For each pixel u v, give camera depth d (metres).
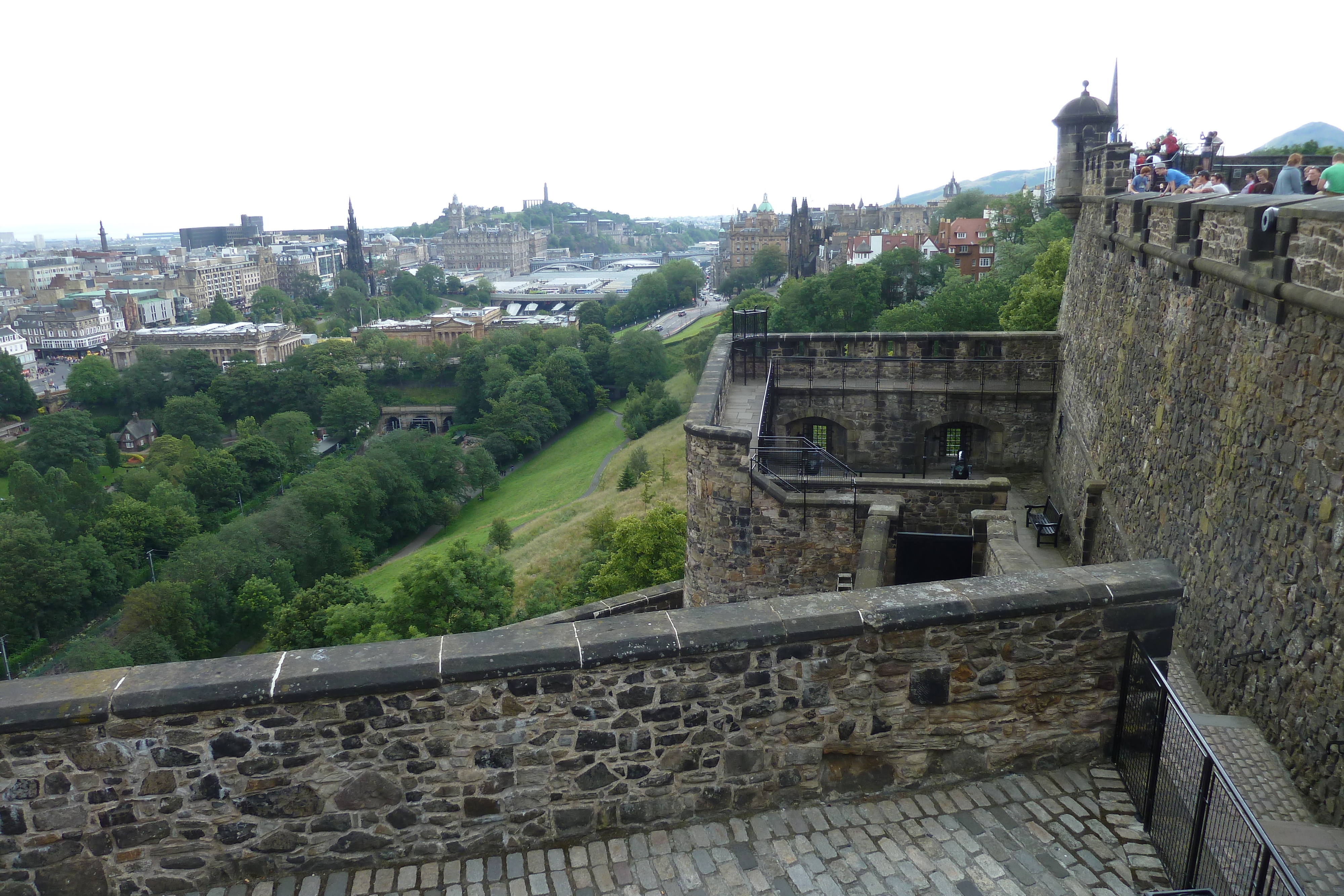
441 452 135.50
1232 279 11.61
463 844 8.02
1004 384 28.16
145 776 7.27
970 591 8.88
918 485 22.36
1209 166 25.14
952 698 8.86
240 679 7.32
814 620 8.35
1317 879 8.09
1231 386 11.90
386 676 7.48
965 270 118.12
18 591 90.44
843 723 8.68
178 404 175.75
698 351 172.00
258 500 142.12
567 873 7.88
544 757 8.01
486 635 8.07
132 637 83.69
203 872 7.57
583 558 70.00
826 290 92.19
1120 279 19.22
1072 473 22.47
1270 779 9.52
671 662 8.08
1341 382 8.89
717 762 8.42
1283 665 9.80
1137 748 8.77
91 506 116.44
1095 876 7.86
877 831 8.41
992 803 8.78
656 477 92.00
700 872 7.90
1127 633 9.09
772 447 28.70
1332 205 9.39
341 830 7.75
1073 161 25.53
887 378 29.22
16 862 7.22
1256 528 10.75
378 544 120.06
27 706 6.92
